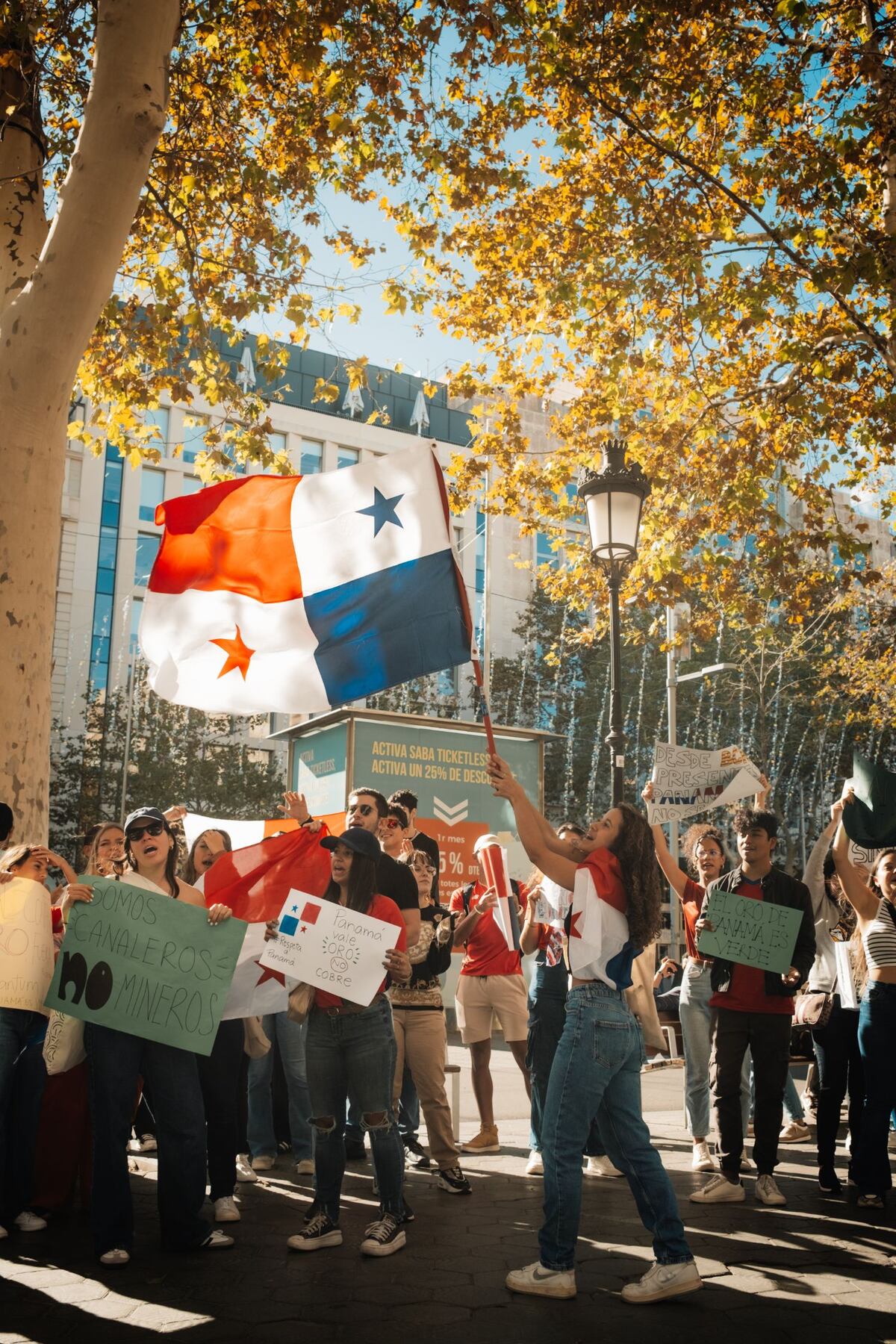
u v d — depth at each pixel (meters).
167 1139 5.18
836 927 7.49
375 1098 5.30
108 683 47.38
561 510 16.38
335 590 6.32
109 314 12.48
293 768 18.14
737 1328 4.28
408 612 6.23
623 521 9.88
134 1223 5.84
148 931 5.18
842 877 6.71
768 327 15.40
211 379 12.91
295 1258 5.14
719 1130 6.70
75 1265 4.99
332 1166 5.35
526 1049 8.30
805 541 15.42
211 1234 5.28
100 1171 5.03
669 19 11.54
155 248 12.81
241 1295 4.57
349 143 11.88
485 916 8.44
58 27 10.03
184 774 40.62
